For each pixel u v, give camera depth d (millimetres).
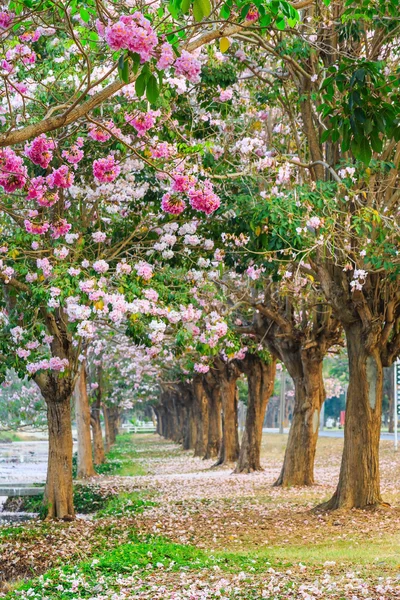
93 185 15594
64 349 18656
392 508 17172
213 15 8945
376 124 6711
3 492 26422
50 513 18906
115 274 13719
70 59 13109
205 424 47094
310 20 15609
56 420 19172
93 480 31656
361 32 14711
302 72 14844
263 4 7352
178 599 9289
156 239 15906
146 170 14914
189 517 18109
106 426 55375
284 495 21828
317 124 16828
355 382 17531
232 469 34031
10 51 10047
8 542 15594
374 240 15086
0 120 12844
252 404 31062
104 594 9969
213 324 15297
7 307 18078
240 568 11484
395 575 10578
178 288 15539
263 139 18969
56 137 11297
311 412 24453
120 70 6230
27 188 9344
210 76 14969
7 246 14148
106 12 7602
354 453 17453
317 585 9797
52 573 11594
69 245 15305
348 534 14727
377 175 15992
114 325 19906
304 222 14109
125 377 44906
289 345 24406
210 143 13688
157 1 8617
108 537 15766
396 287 16875
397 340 17797
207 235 16375
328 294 17219
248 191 15500
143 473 34375
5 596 10438
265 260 15344
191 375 43062
